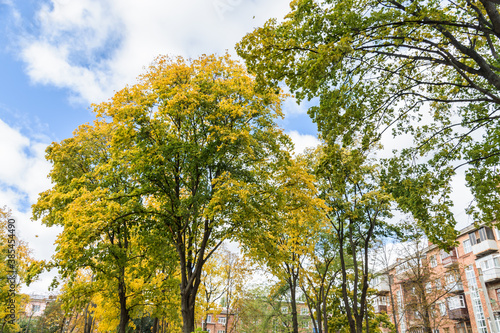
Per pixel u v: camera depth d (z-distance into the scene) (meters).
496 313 29.73
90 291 16.22
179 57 16.03
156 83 14.29
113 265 16.02
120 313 18.41
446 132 13.31
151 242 14.80
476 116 12.98
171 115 14.41
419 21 8.29
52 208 17.80
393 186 13.70
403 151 13.38
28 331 44.00
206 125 14.59
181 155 14.70
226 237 14.45
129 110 13.65
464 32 10.48
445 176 12.74
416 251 25.97
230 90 14.70
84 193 14.88
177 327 29.84
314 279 23.20
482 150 12.20
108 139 19.03
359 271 25.45
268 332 32.38
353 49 8.37
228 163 14.54
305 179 14.35
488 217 12.63
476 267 33.12
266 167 15.68
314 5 8.95
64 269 14.48
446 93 13.24
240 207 13.42
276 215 14.30
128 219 14.96
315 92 9.52
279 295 30.47
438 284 30.38
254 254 15.59
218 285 31.00
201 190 13.95
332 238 22.11
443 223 12.70
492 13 7.75
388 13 8.51
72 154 18.56
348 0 8.49
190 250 15.47
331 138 10.95
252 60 9.53
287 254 16.77
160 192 14.95
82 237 13.16
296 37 9.25
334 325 25.34
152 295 17.11
